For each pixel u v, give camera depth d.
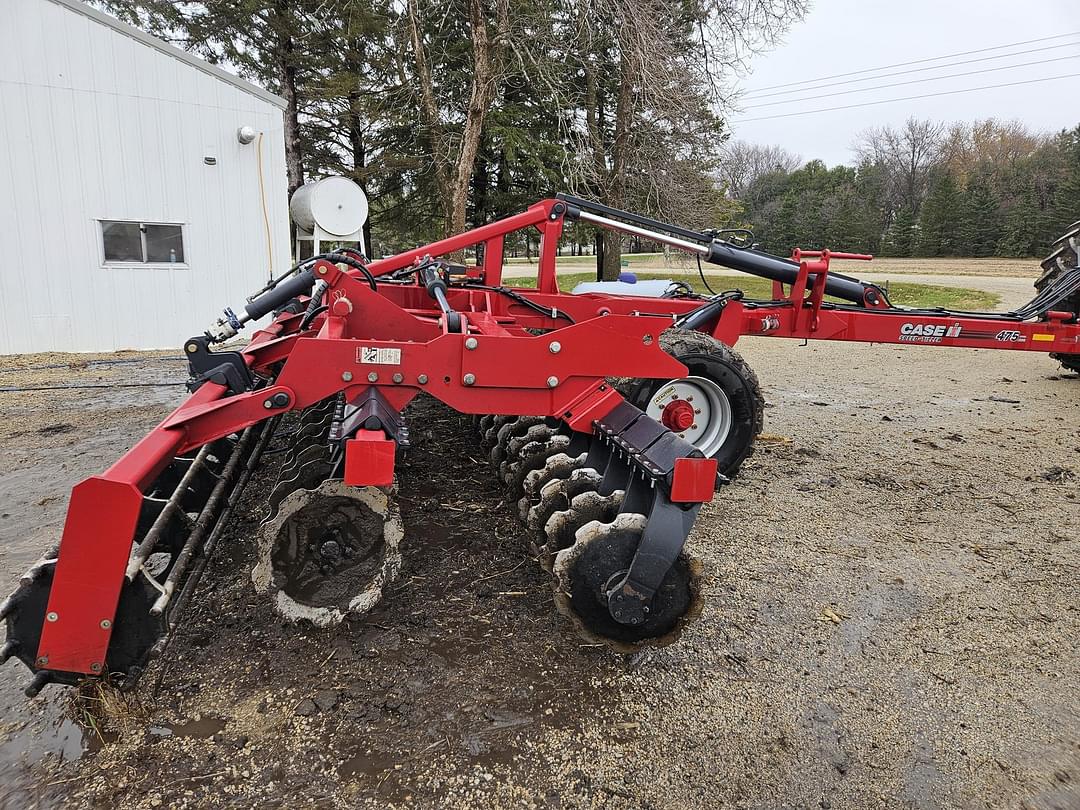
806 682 2.71
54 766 2.22
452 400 2.83
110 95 10.20
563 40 13.84
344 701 2.53
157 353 10.60
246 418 2.64
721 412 4.59
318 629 2.93
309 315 4.06
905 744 2.40
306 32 17.73
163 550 2.72
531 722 2.46
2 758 2.25
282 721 2.42
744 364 4.48
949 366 10.07
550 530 2.66
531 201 17.59
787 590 3.39
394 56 17.02
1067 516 4.36
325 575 2.72
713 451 4.58
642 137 15.75
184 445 2.58
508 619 3.06
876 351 11.70
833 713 2.54
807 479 4.96
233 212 11.33
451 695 2.57
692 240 5.10
